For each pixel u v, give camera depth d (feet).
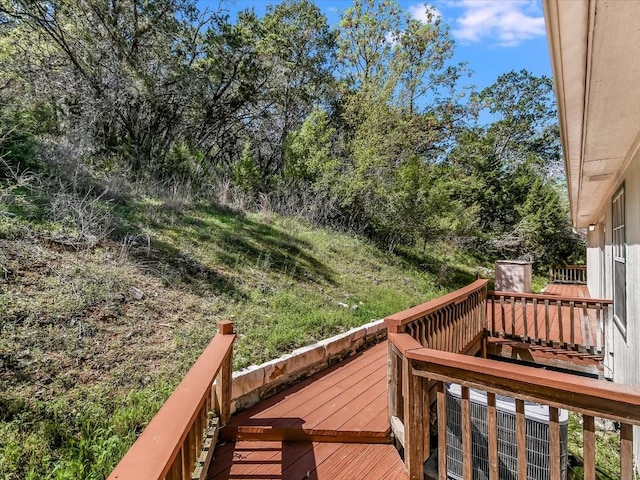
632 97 6.11
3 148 16.90
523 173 60.49
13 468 6.54
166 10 29.22
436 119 50.26
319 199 33.63
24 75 22.54
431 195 36.17
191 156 29.14
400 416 8.86
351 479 7.47
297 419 9.51
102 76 26.58
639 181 9.99
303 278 20.68
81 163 20.67
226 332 9.33
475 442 7.89
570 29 4.31
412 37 48.11
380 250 34.27
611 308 16.20
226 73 34.30
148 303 12.87
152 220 19.75
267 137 41.47
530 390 5.57
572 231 56.08
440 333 12.23
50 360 9.10
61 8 24.44
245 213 28.04
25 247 12.86
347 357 14.55
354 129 40.01
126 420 7.99
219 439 8.85
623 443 4.77
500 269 31.91
